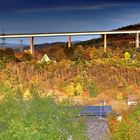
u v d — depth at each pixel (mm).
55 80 126125
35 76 129000
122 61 145625
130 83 122312
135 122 47594
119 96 105938
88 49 174375
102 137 49375
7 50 169750
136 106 57344
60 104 35938
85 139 39031
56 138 33875
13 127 33125
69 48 181750
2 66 139125
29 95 37000
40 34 195625
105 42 196375
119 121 49781
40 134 33156
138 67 136000
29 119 33781
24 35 193750
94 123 53625
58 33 197750
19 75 129625
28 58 168125
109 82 122188
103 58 152250
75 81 124062
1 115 34219
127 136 45844
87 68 134625
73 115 36344
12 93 37031
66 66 138000
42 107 34719
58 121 35125
